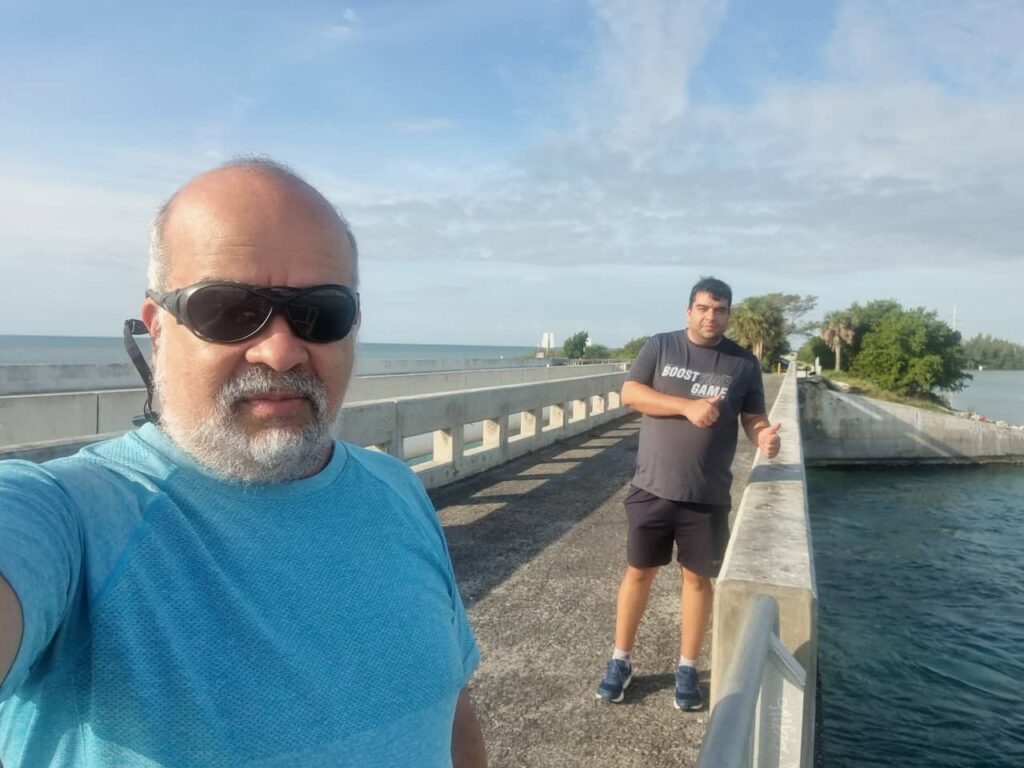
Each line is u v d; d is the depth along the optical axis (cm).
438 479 902
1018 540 2848
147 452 136
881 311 7600
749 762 184
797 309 9462
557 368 2795
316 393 141
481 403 1005
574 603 531
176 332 138
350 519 147
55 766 107
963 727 1220
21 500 109
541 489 908
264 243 141
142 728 107
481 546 665
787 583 268
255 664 119
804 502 412
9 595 95
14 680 98
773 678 234
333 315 144
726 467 375
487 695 398
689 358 380
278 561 132
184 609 117
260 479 136
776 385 3106
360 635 134
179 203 146
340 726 124
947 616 1856
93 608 111
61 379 1366
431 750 139
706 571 377
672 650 454
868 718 1253
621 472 1026
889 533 2997
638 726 367
